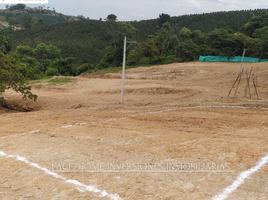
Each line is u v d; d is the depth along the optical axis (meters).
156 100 16.89
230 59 41.25
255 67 29.95
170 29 62.78
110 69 39.19
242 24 60.41
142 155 5.68
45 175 4.92
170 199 3.80
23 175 4.99
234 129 8.34
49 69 44.41
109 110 13.73
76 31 81.44
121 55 48.22
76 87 25.47
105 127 9.04
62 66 49.06
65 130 8.64
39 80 31.88
